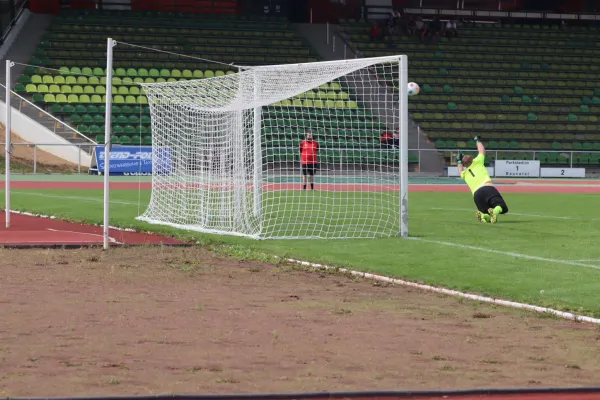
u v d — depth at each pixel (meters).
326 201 57.72
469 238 35.41
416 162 100.19
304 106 89.62
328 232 38.09
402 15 121.56
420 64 113.94
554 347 16.28
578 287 23.36
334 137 89.38
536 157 103.69
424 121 106.44
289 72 38.00
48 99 95.44
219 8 118.94
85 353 15.01
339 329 17.56
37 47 103.56
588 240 34.62
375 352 15.53
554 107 112.50
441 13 122.88
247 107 38.81
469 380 13.68
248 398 12.36
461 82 112.25
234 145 40.62
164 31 110.81
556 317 19.47
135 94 99.50
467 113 108.38
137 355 14.94
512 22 125.12
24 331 16.73
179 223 40.62
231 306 20.00
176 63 106.88
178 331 17.00
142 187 68.81
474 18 124.06
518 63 117.06
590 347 16.34
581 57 119.88
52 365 14.13
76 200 54.03
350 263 27.84
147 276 24.52
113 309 19.23
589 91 115.00
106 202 30.92
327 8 120.69
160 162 44.53
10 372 13.63
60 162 89.25
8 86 37.97
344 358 15.03
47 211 46.22
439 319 18.95
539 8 126.19
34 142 89.31
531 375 14.09
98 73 101.56
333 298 21.50
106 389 12.68
